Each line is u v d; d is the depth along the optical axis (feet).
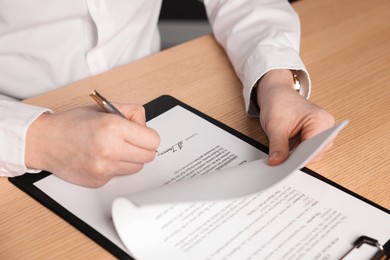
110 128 1.95
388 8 3.44
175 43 7.13
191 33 7.22
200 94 2.62
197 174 2.06
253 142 2.26
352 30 3.19
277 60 2.55
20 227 1.87
